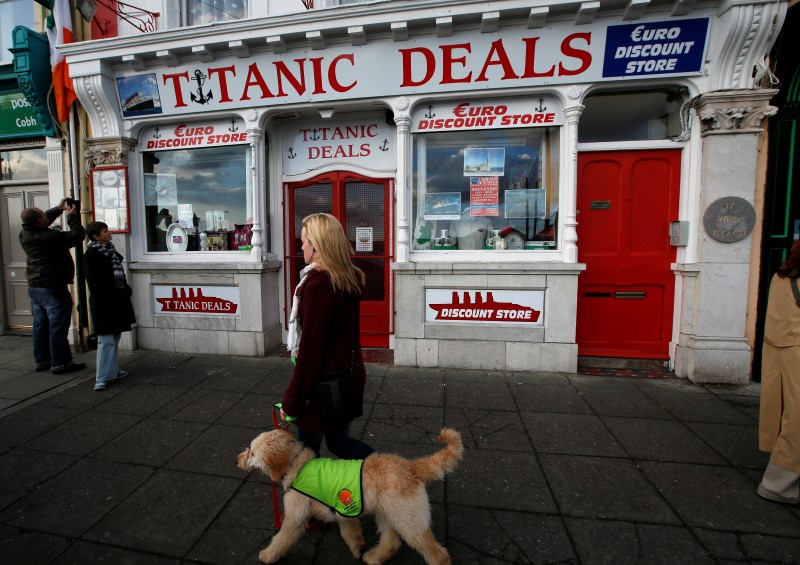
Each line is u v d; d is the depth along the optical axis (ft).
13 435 10.84
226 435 10.80
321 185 17.66
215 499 8.34
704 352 13.80
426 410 12.09
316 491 6.27
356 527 7.01
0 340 19.83
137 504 8.19
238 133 16.93
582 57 13.73
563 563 6.72
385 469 6.22
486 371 15.19
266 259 17.47
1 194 20.04
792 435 7.79
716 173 13.43
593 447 10.13
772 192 13.60
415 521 6.00
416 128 15.51
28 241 14.64
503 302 15.05
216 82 16.03
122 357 17.04
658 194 14.90
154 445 10.34
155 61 16.20
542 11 13.03
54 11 16.99
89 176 17.83
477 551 6.97
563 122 14.70
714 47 13.19
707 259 13.69
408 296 15.44
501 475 9.03
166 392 13.53
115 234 17.62
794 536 7.27
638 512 7.89
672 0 12.66
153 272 17.58
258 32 14.71
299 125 17.48
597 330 15.58
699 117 13.66
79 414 12.00
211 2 17.53
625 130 15.20
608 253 15.31
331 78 15.20
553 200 15.37
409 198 15.56
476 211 15.88
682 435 10.68
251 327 17.03
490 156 15.65
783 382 8.09
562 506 8.06
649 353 15.37
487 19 13.34
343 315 6.68
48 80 17.87
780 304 8.29
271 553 6.64
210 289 17.29
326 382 6.58
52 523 7.68
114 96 16.92
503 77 14.33
